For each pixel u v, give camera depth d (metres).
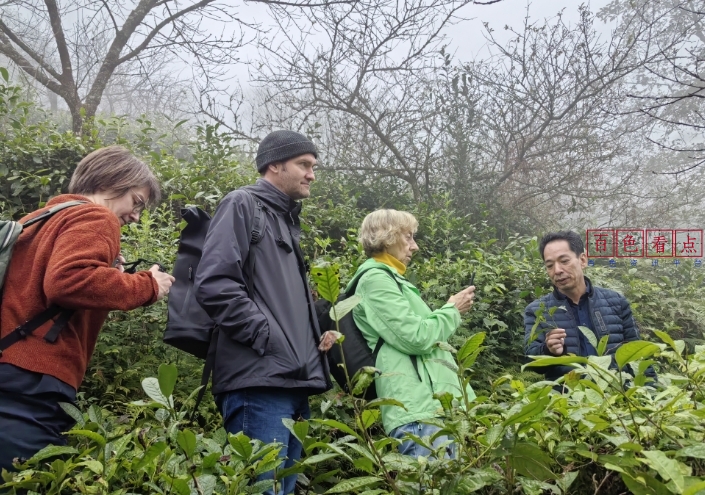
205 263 2.38
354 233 5.82
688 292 6.23
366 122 8.16
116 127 6.27
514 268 5.11
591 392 1.75
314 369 2.50
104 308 2.10
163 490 1.76
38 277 2.05
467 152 8.38
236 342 2.40
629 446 1.40
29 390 1.98
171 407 1.75
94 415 2.07
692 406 1.69
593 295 3.45
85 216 2.12
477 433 1.71
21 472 1.75
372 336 2.69
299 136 2.81
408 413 2.48
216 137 6.16
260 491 1.71
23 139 5.26
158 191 2.56
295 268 2.68
